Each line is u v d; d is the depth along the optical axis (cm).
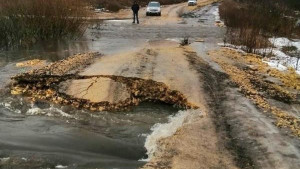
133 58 1329
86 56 1375
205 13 3928
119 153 721
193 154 701
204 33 2219
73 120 860
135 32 2198
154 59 1348
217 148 723
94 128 826
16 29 1672
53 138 770
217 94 1012
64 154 704
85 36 1972
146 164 668
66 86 998
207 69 1252
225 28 2475
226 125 826
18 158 680
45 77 1045
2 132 786
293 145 739
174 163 671
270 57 1573
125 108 927
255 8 2639
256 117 866
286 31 2162
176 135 777
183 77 1129
